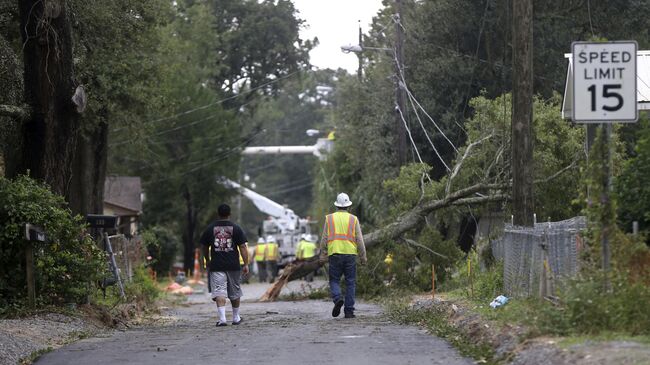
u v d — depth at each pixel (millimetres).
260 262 95562
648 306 21219
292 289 70938
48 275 33875
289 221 129875
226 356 23312
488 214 56656
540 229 29406
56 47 36562
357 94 84500
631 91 22016
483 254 44562
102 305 37500
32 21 36156
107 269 37938
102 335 30922
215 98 113062
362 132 80688
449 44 69938
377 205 78000
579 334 21188
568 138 48938
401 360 22047
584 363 17953
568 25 66250
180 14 110812
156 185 110312
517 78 37312
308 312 41906
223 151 112312
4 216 33031
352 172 92688
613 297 21609
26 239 32250
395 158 73688
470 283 39312
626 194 26078
